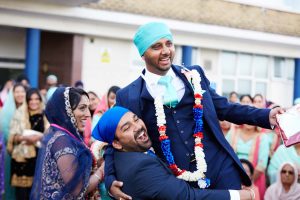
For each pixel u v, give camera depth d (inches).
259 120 99.8
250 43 542.6
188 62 495.5
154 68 98.9
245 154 212.7
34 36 398.0
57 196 102.0
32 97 218.1
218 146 99.3
